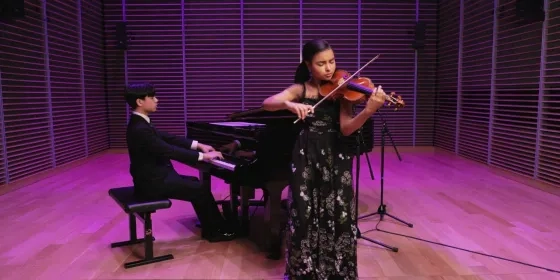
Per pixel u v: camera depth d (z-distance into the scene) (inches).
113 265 115.7
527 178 211.8
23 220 156.9
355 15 316.5
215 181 226.4
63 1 265.4
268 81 321.4
